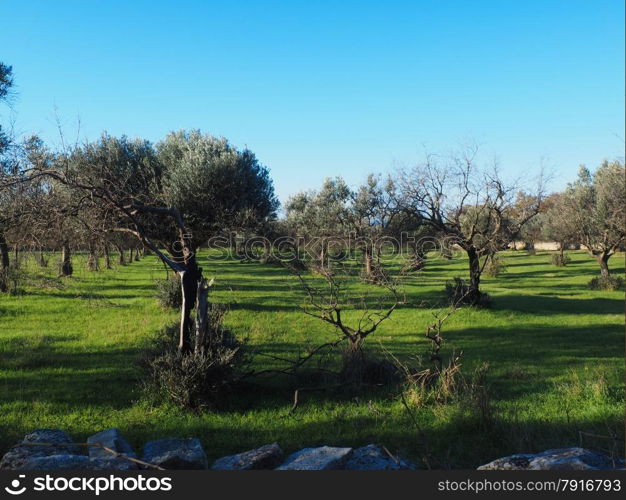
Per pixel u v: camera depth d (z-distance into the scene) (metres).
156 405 8.67
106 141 20.56
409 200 23.69
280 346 13.65
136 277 32.12
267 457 5.11
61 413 8.12
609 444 6.22
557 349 13.88
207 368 8.66
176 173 21.62
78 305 19.44
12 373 10.54
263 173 24.80
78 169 8.64
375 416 7.98
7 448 6.38
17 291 20.67
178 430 7.41
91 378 10.22
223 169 21.91
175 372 8.67
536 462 4.79
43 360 11.55
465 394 7.81
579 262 54.94
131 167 19.89
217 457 6.36
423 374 9.27
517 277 40.41
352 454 5.17
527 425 6.90
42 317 17.28
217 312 10.56
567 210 35.78
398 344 14.11
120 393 9.27
